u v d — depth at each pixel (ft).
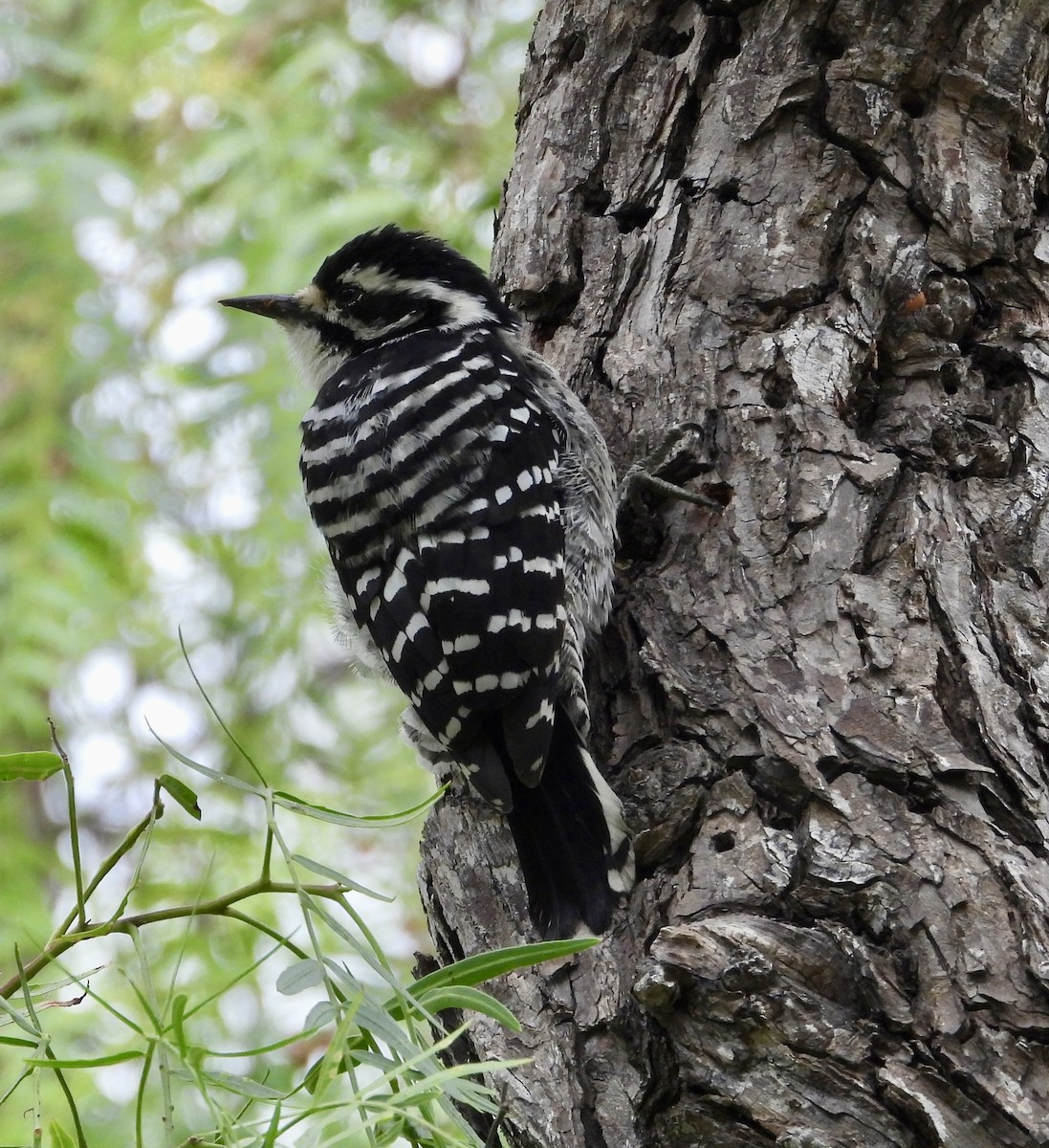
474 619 22.66
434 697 22.72
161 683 46.47
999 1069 17.90
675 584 22.67
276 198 39.65
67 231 42.70
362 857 42.19
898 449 23.11
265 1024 36.60
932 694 20.62
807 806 20.10
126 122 42.60
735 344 24.04
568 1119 19.40
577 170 26.43
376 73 41.65
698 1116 18.65
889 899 18.99
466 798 23.02
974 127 24.62
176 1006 14.01
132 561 43.93
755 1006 18.38
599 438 24.08
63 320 42.32
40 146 42.86
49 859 40.93
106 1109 33.65
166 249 41.86
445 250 27.86
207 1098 13.89
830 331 23.59
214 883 38.86
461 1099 15.31
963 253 24.11
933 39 24.66
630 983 19.71
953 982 18.40
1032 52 24.62
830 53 25.23
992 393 23.73
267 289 39.22
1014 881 18.86
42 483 40.81
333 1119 13.71
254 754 43.93
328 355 28.63
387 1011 15.90
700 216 25.12
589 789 21.29
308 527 42.06
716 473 23.29
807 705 20.74
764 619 21.75
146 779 47.09
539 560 22.98
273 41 41.98
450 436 23.71
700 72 25.94
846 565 21.85
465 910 22.12
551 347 25.88
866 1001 18.49
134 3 42.50
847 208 24.52
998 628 21.35
